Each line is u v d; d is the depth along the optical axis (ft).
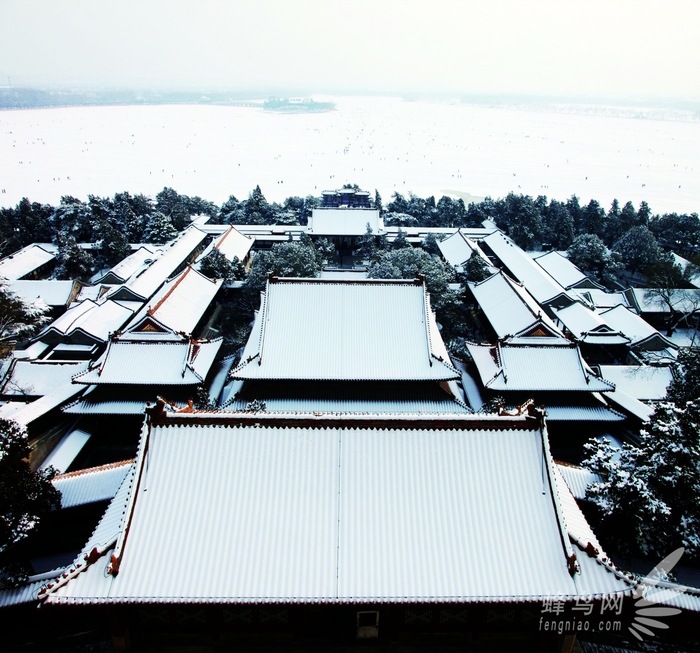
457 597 76.89
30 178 653.30
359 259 351.25
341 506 84.94
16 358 195.21
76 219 362.94
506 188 651.25
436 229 399.44
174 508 84.23
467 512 84.94
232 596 76.07
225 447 89.10
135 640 87.10
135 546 80.74
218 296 274.16
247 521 83.30
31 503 104.47
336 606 85.97
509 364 165.78
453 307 250.78
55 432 162.30
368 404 150.10
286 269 257.75
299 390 153.28
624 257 339.57
